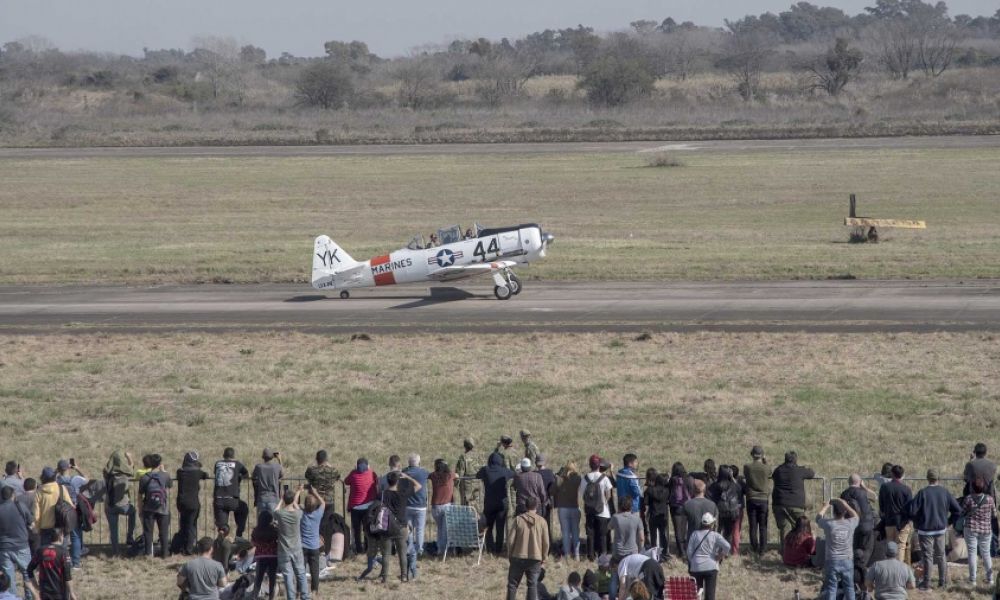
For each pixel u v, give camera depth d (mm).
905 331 127500
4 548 57875
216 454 90062
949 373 108438
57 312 154125
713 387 106500
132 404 105812
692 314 141500
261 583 59656
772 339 125312
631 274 173875
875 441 88812
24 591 61125
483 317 144250
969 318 133375
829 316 137125
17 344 132500
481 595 60625
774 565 64625
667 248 197250
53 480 63875
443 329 137125
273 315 149375
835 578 55906
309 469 67250
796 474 65500
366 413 100812
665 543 65312
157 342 132625
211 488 82875
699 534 56188
